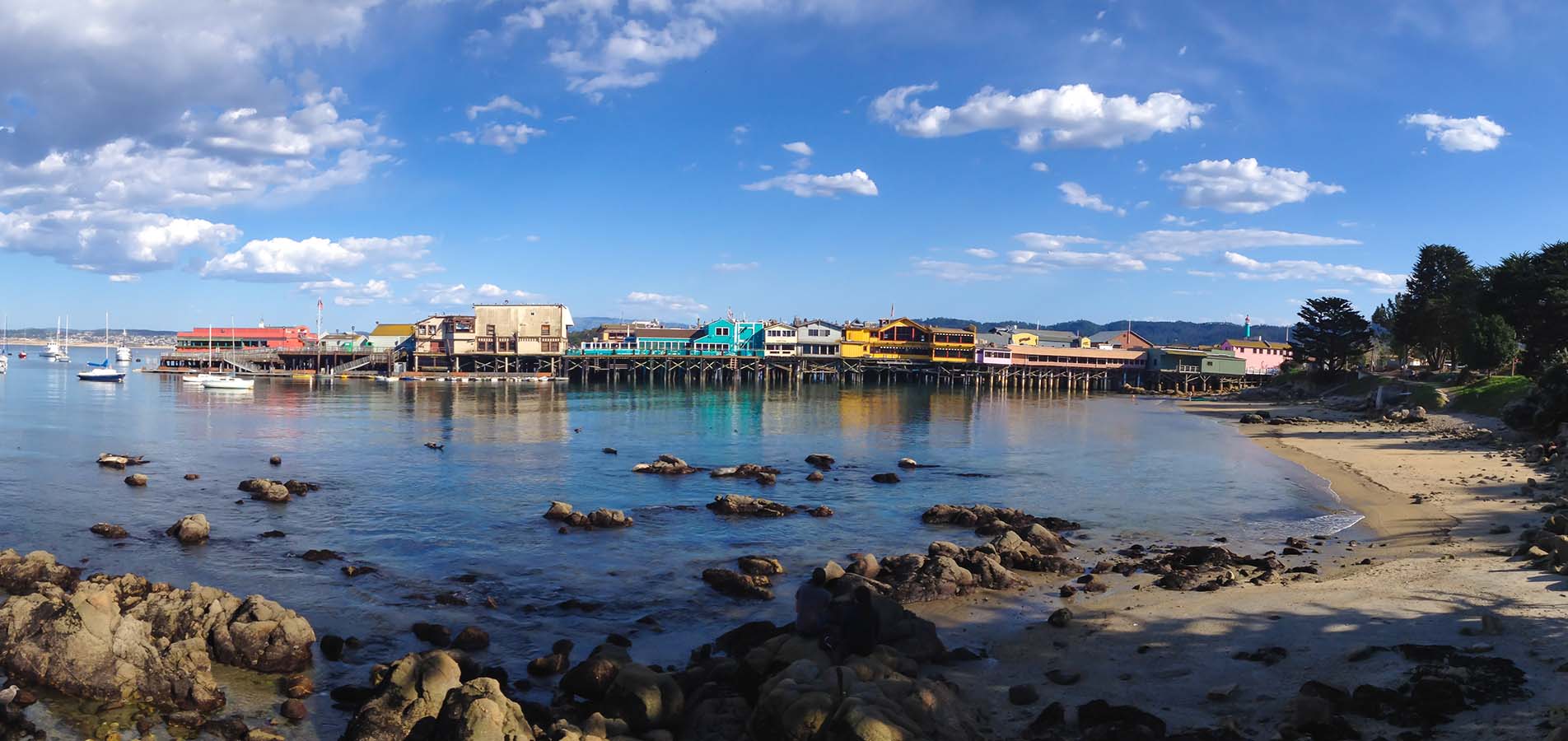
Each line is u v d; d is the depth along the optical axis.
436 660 15.64
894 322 155.62
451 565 27.86
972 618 21.77
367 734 14.45
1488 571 22.67
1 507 35.25
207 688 17.03
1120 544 31.22
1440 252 115.19
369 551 29.47
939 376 151.62
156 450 53.38
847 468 50.62
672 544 31.09
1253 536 32.12
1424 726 13.16
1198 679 16.36
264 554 28.69
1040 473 48.69
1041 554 28.47
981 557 25.91
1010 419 85.50
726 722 14.54
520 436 64.62
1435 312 102.75
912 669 16.84
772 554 29.92
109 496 37.81
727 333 153.25
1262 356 168.62
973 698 15.73
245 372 148.62
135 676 16.98
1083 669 17.45
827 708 13.00
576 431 68.19
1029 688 15.80
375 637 20.98
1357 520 34.03
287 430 66.94
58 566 24.56
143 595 22.02
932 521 35.34
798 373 148.75
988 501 40.09
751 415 86.00
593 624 22.38
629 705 15.41
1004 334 166.62
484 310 150.75
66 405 88.50
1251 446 61.91
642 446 59.50
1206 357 149.62
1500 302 92.94
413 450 55.12
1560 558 22.47
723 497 37.22
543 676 18.62
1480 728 12.83
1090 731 13.46
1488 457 49.88
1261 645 17.97
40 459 48.34
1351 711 14.01
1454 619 18.59
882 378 166.12
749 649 19.34
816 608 17.95
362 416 79.81
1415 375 107.00
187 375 143.00
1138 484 44.91
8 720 15.59
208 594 20.31
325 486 41.56
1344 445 60.69
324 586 25.27
